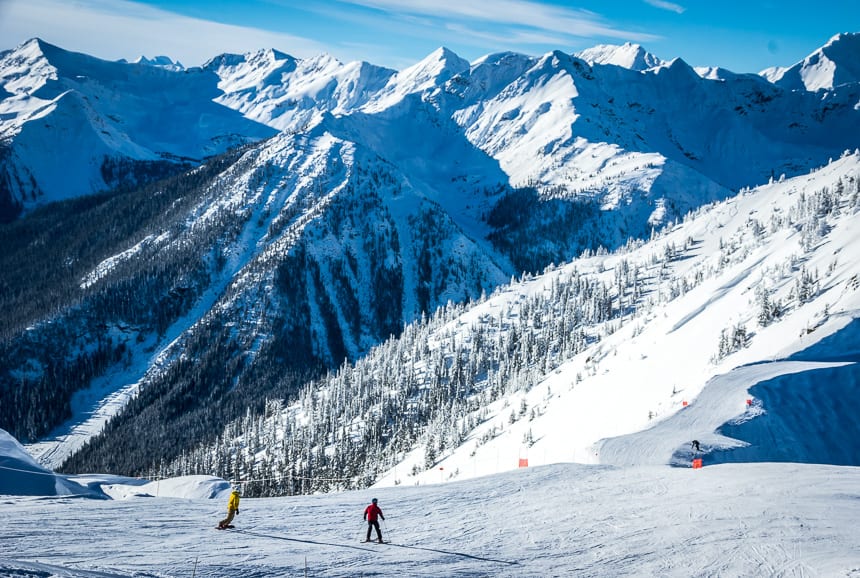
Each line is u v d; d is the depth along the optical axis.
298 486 163.75
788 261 149.25
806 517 33.28
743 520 33.28
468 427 159.38
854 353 77.69
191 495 82.25
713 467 47.78
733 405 66.50
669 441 59.25
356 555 29.28
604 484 44.06
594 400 121.44
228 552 28.81
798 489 38.84
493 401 188.75
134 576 23.88
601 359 163.50
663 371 118.69
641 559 28.83
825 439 60.25
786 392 66.81
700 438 58.38
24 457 65.56
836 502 35.94
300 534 33.38
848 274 113.25
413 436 182.00
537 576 26.94
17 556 25.66
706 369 102.50
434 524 35.47
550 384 165.12
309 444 195.00
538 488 43.75
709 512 35.09
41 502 40.12
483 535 33.19
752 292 139.62
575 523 34.81
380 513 32.19
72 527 32.22
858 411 63.53
